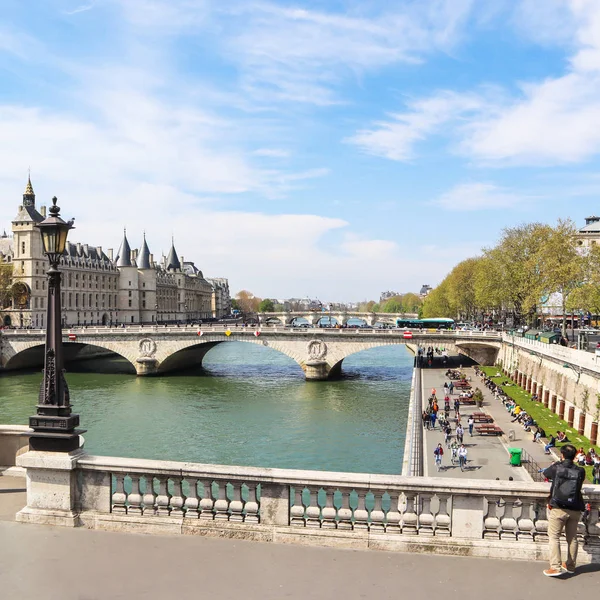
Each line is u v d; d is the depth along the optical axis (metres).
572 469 9.80
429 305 166.62
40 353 109.00
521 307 92.38
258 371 105.56
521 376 72.25
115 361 121.69
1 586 9.44
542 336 64.81
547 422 50.41
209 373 102.06
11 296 141.00
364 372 104.12
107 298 187.12
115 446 51.62
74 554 10.55
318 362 91.44
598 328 91.62
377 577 9.70
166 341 97.25
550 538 9.87
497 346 89.94
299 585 9.44
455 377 79.56
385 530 10.88
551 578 9.70
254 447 51.38
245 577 9.70
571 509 9.71
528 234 92.44
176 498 11.62
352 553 10.53
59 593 9.22
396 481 10.82
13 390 81.19
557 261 76.62
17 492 13.82
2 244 162.38
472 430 46.72
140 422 61.41
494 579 9.66
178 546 10.83
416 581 9.57
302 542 10.89
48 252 12.11
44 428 12.16
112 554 10.54
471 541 10.55
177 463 11.81
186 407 69.88
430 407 52.47
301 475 11.08
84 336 98.50
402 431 57.78
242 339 94.56
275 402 73.50
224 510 11.52
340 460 47.34
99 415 64.94
